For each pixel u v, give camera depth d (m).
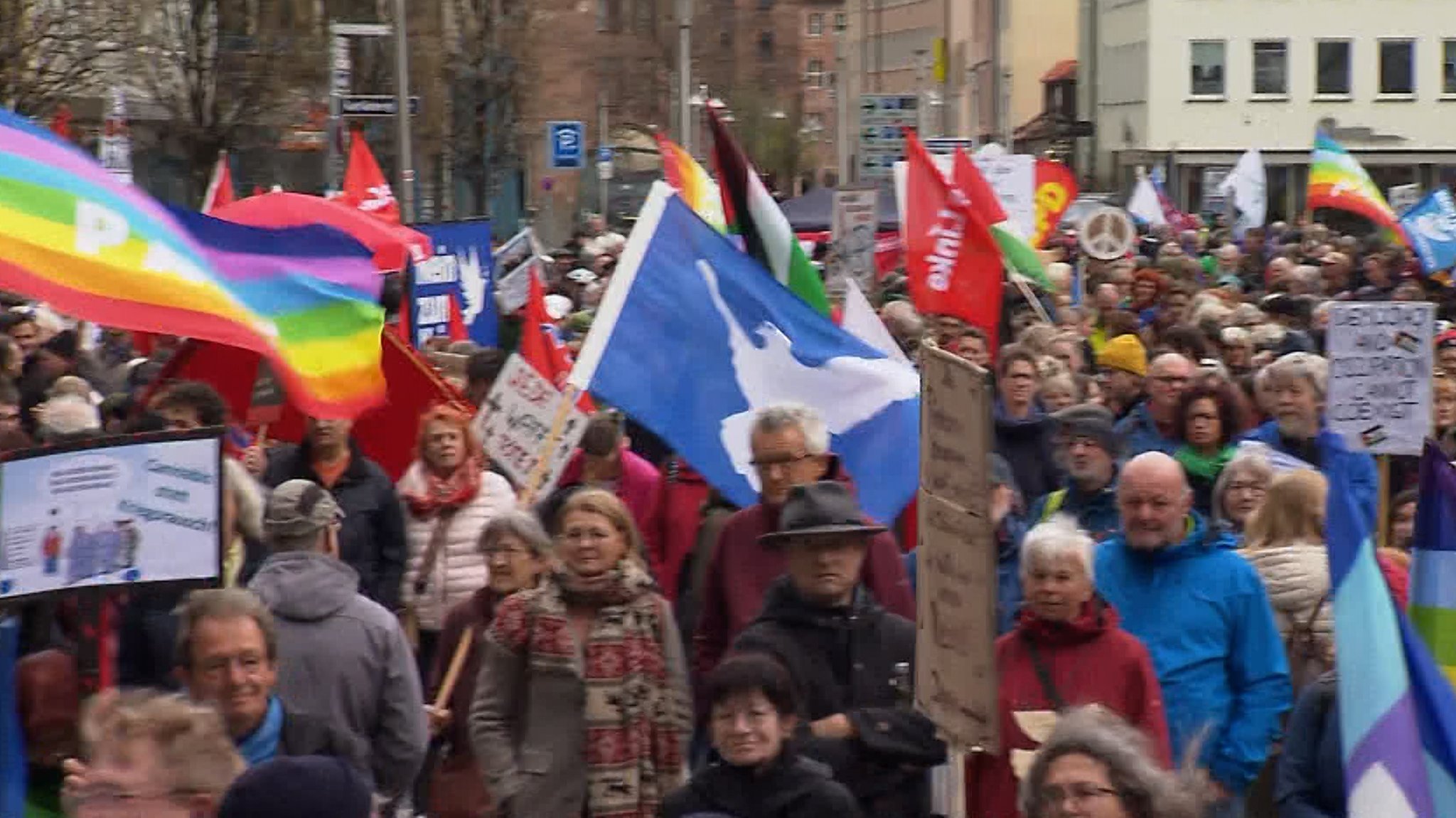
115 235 13.17
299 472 15.34
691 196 32.44
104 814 7.13
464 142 68.94
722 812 9.77
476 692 11.88
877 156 47.16
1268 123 119.81
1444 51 119.62
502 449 16.53
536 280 20.64
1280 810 10.51
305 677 11.07
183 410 14.73
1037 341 22.25
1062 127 125.31
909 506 16.05
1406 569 11.65
